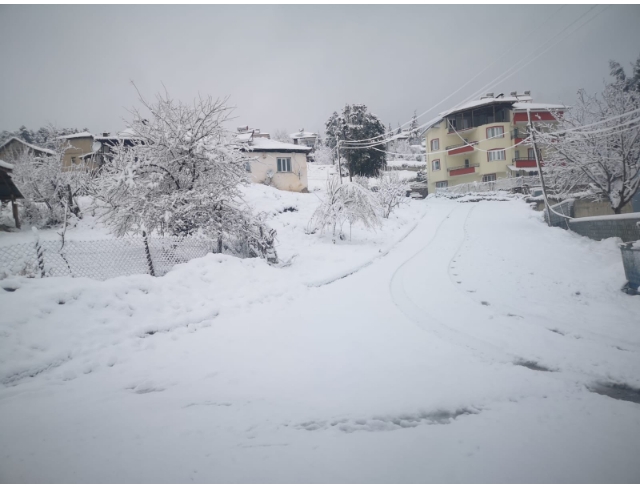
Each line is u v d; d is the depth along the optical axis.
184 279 9.11
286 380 5.09
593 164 19.52
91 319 6.76
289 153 34.16
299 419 4.06
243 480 3.03
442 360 5.77
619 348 6.25
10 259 7.80
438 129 52.31
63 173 22.38
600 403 4.46
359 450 3.48
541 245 17.27
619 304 8.87
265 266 11.59
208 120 13.61
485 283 11.20
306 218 23.28
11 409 4.31
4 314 6.12
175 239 10.66
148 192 12.20
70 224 20.72
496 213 30.72
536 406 4.38
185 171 13.19
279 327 7.48
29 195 22.05
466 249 17.25
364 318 8.08
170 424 3.96
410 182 56.03
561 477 3.11
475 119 50.00
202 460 3.31
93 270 8.70
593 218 17.81
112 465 3.24
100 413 4.21
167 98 13.12
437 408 4.30
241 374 5.30
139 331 6.84
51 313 6.55
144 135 12.79
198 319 7.75
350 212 18.92
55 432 3.79
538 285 10.80
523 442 3.64
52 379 5.18
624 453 3.47
